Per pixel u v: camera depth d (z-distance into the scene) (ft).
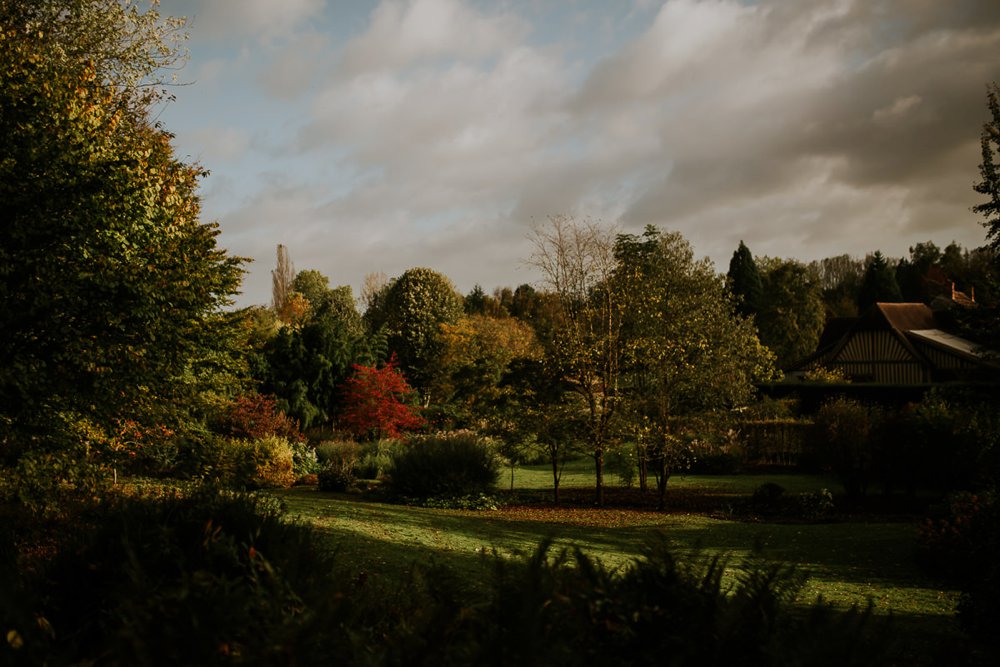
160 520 12.96
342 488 58.65
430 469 54.03
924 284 205.87
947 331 128.77
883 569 32.22
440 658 6.73
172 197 35.63
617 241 60.44
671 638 7.12
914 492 56.70
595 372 58.03
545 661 6.42
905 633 19.98
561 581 8.15
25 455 25.43
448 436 70.54
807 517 49.80
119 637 6.58
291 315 157.38
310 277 181.37
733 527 44.93
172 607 7.20
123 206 28.89
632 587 8.06
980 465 46.55
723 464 74.49
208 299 33.99
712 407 59.26
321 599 7.37
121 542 11.40
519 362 58.85
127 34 51.26
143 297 27.40
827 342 158.40
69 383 26.21
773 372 87.81
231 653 6.72
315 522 32.50
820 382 106.01
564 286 59.41
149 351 28.86
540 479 72.95
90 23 48.91
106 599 10.30
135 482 35.60
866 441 57.11
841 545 37.70
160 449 36.27
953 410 56.34
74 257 26.89
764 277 167.63
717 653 7.10
